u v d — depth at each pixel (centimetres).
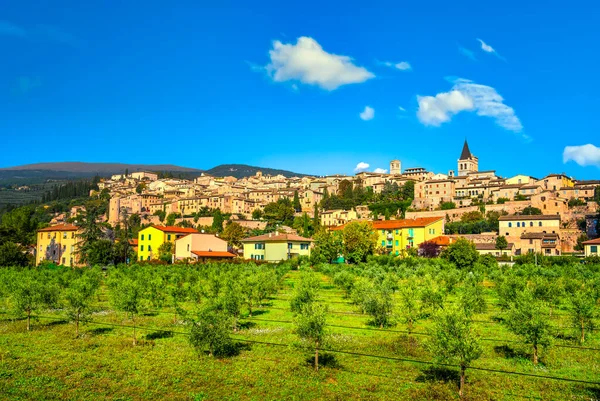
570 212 15600
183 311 4081
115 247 11662
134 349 3375
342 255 11069
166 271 8075
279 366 2961
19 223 16050
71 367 2950
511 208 16638
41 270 8675
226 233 15700
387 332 3859
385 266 9200
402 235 13525
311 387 2597
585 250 10731
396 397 2458
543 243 12812
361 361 3067
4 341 3634
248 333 3844
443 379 2716
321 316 2981
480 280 6319
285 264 10200
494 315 4588
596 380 2675
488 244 13188
